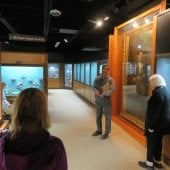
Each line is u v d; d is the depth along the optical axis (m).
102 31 7.19
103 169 3.01
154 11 3.60
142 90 4.66
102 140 4.16
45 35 7.14
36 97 0.99
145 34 4.65
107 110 4.27
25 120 0.96
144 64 4.67
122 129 4.85
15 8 4.95
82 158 3.35
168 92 3.01
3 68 5.62
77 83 11.41
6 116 4.66
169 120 2.82
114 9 4.45
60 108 7.51
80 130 4.84
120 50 5.48
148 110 2.84
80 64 10.48
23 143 0.91
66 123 5.45
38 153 0.89
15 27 7.24
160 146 2.98
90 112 6.86
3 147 0.91
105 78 4.25
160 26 3.23
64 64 14.38
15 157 0.88
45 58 5.84
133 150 3.67
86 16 5.27
